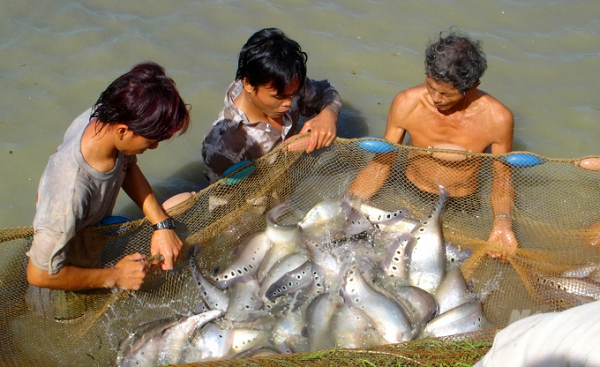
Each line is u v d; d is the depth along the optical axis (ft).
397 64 19.60
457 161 13.60
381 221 14.37
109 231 12.16
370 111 18.29
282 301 12.75
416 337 11.96
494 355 7.18
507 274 13.52
